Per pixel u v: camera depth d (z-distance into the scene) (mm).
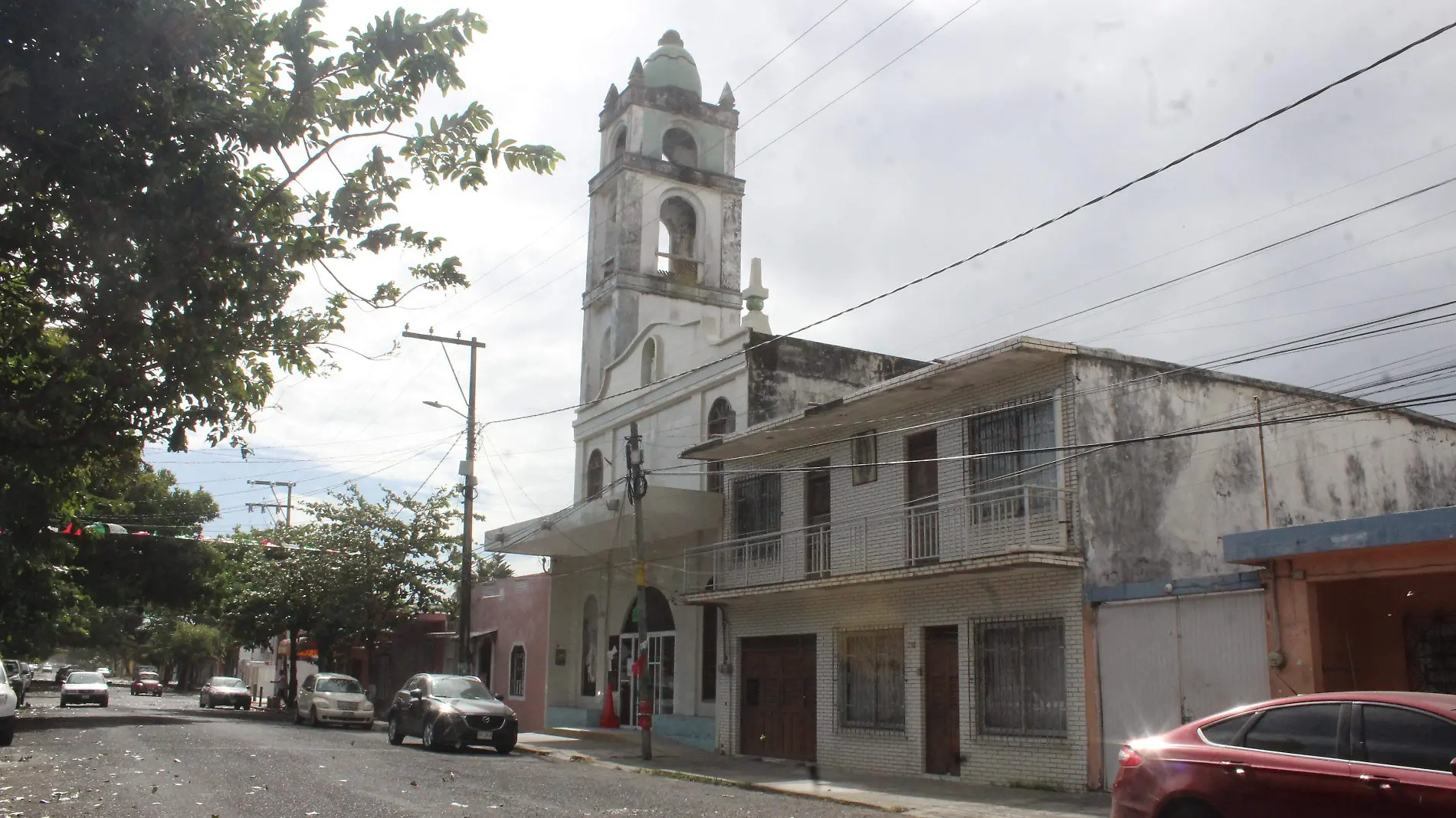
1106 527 16438
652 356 29250
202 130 6816
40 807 11477
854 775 18547
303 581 39562
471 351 29422
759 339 24891
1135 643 15344
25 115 6367
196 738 23047
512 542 29438
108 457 7582
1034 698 16703
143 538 40844
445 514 41188
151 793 13055
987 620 17562
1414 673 14266
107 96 6578
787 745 21641
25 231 6582
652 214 33156
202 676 96938
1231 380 18422
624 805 13219
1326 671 13484
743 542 22547
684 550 24328
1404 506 20547
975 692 17562
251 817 11125
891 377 26469
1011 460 17625
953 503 18266
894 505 19797
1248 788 7887
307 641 48594
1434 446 21500
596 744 24828
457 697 22719
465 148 7539
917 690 18625
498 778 16078
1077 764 15727
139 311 6668
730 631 23484
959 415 18594
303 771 16203
